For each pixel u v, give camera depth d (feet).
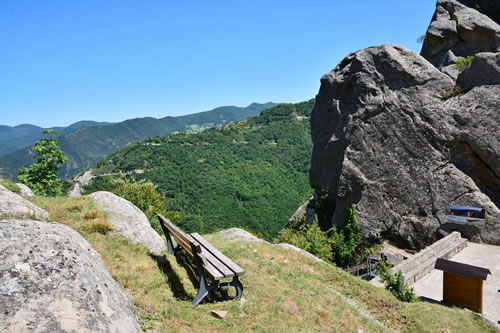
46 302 10.82
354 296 26.81
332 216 77.87
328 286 26.89
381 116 69.46
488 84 61.00
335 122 81.46
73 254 13.25
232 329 15.75
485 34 76.74
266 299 20.21
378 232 65.72
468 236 57.47
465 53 80.43
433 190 62.34
